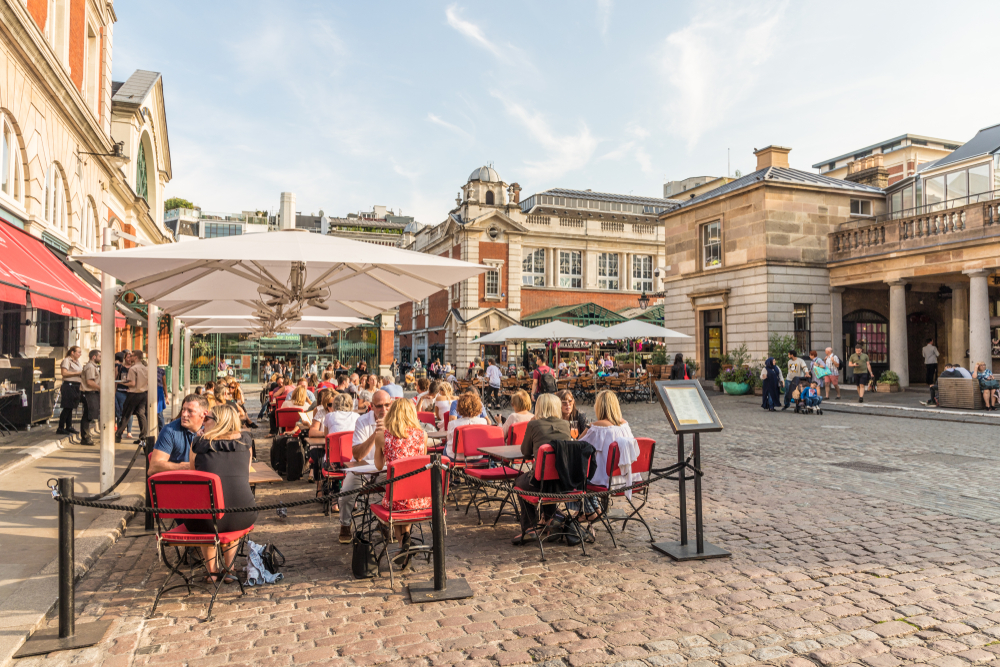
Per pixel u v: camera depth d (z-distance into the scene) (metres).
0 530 5.73
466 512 6.95
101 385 7.00
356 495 5.79
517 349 37.78
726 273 23.81
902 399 18.16
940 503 6.91
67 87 12.64
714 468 9.12
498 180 40.19
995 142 20.48
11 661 3.53
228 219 66.06
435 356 43.81
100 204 16.70
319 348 38.91
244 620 4.12
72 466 8.82
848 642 3.72
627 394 21.67
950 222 18.50
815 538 5.74
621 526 6.31
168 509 4.20
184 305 9.47
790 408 17.72
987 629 3.86
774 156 24.77
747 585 4.64
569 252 41.81
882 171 26.53
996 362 20.73
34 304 8.97
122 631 3.94
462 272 6.50
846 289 23.06
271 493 7.95
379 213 80.69
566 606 4.30
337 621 4.10
